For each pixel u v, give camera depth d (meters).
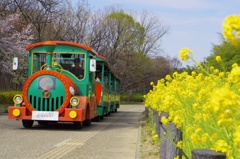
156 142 9.28
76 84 13.31
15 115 12.09
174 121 4.94
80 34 41.31
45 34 35.81
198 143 4.10
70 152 7.94
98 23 47.16
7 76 35.16
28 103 12.12
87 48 13.45
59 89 12.07
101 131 12.48
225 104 1.90
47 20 31.44
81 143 9.35
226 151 2.89
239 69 2.84
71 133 11.51
